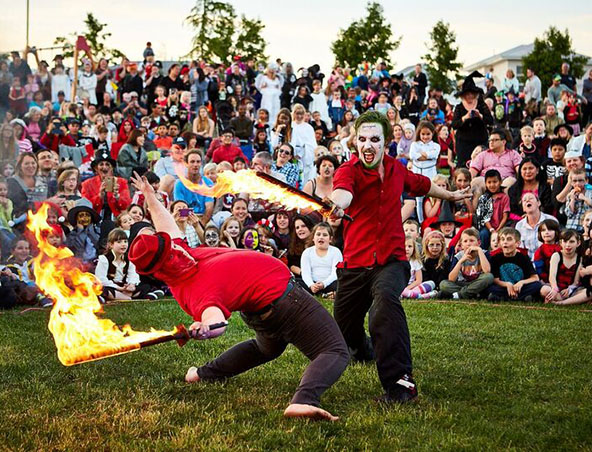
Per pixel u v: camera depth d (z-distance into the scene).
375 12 34.66
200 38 33.59
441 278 8.94
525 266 8.44
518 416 4.27
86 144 13.34
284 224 9.45
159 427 4.02
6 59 14.98
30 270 8.38
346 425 4.07
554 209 10.24
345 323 5.13
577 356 5.61
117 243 8.43
